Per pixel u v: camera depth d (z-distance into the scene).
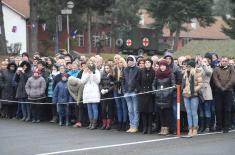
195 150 13.12
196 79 15.33
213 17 69.06
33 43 46.69
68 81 17.91
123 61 17.00
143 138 15.11
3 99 20.42
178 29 69.50
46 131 16.75
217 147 13.50
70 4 30.58
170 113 15.80
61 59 18.92
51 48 61.50
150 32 57.56
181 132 16.27
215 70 16.16
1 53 45.50
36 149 13.50
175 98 15.82
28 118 19.58
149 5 68.19
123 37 56.84
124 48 56.50
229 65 16.20
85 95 17.31
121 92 16.78
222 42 56.72
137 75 16.28
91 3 56.81
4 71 20.48
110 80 17.06
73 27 63.53
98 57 17.70
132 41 56.31
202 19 68.31
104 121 17.27
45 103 18.95
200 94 15.60
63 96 18.22
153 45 57.47
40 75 19.22
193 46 57.50
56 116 19.06
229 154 12.63
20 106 20.14
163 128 15.88
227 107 16.09
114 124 17.48
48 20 59.34
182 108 15.83
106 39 71.06
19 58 20.61
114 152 13.02
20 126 17.97
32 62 22.11
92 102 17.20
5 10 65.88
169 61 15.82
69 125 18.30
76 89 17.81
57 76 18.55
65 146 13.91
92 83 17.31
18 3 66.88
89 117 17.44
